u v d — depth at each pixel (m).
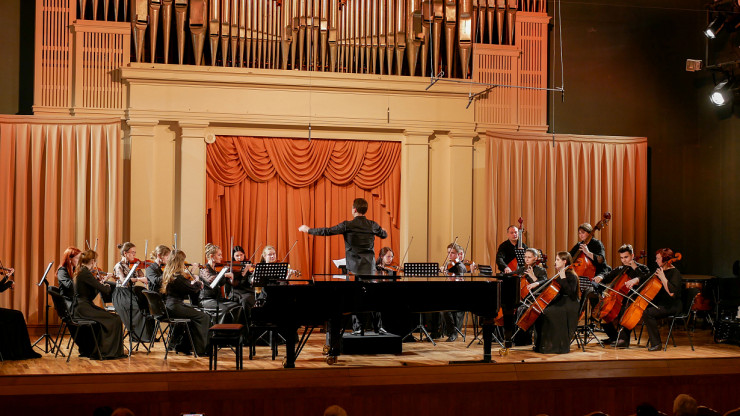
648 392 5.99
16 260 8.59
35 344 7.20
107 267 8.78
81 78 8.88
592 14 10.32
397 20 9.29
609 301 7.90
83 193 8.74
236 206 9.17
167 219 8.99
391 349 7.30
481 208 9.73
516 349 7.67
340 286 6.38
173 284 7.11
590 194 9.89
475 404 5.73
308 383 5.58
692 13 10.48
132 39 9.06
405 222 9.48
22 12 9.02
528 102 9.88
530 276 7.70
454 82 9.55
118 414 3.51
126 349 7.61
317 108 9.27
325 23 9.18
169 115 8.92
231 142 9.16
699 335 8.95
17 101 8.98
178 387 5.40
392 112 9.44
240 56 9.10
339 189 9.48
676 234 10.41
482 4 9.71
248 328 7.65
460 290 6.53
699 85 10.48
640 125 10.40
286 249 9.27
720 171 10.20
